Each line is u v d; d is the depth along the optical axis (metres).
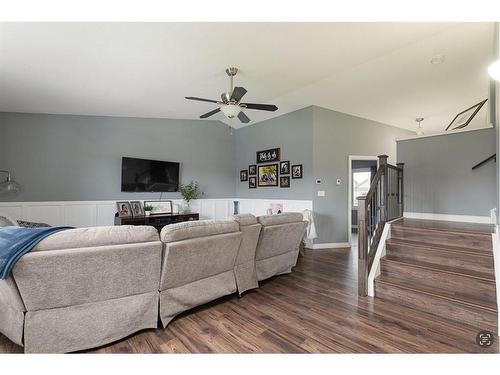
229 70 3.84
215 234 2.58
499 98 2.55
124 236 2.03
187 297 2.47
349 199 5.73
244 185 7.07
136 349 2.01
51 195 5.29
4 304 1.94
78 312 1.93
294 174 5.77
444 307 2.49
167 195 6.46
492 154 3.82
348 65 3.86
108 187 5.80
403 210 4.59
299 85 4.56
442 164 4.22
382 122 6.32
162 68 3.67
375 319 2.46
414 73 4.21
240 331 2.26
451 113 5.89
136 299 2.17
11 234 1.82
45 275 1.75
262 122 6.57
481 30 3.11
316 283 3.42
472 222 3.88
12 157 5.01
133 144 6.09
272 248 3.39
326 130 5.59
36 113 5.20
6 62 3.29
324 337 2.16
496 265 2.47
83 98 4.67
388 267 3.09
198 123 6.86
